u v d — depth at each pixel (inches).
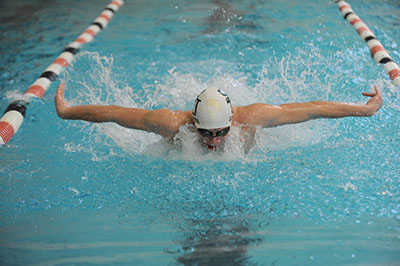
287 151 323.6
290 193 273.7
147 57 524.4
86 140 357.1
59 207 271.7
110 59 519.5
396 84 406.6
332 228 240.8
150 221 254.8
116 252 228.8
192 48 548.1
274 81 437.1
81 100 415.8
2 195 283.9
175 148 318.3
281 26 607.5
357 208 255.9
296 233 238.2
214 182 290.4
